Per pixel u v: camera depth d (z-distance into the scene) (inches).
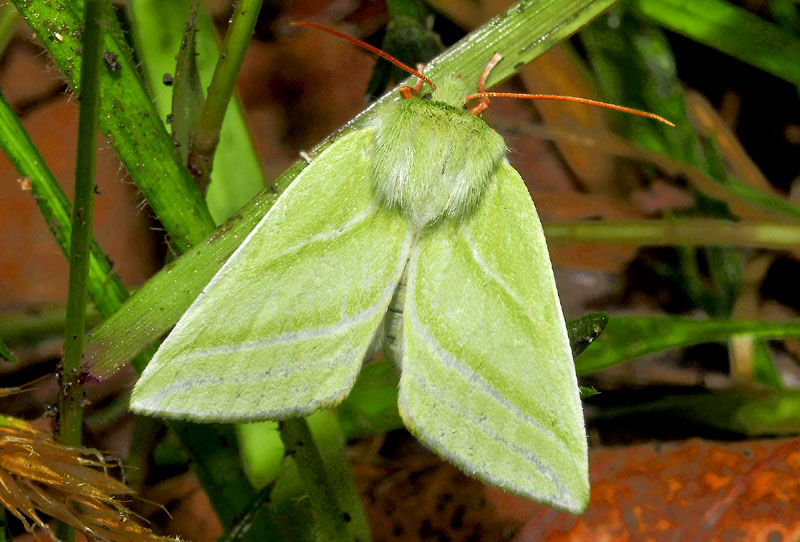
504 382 5.4
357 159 5.4
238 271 5.3
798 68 6.3
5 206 6.4
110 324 5.4
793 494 5.9
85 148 5.1
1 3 6.2
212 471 5.8
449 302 5.4
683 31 6.3
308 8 6.8
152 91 5.8
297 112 6.8
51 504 5.3
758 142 6.8
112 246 6.5
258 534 5.8
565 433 5.3
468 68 5.5
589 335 5.5
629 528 5.9
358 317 5.4
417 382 5.4
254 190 5.9
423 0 6.6
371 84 6.1
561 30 5.5
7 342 6.4
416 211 5.4
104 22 5.0
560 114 6.6
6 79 6.6
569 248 6.6
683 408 6.3
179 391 5.2
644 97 6.6
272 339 5.3
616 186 6.7
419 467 6.2
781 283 6.6
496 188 5.5
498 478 5.3
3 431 5.3
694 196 6.6
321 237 5.4
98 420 6.4
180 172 5.5
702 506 5.9
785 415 6.2
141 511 6.2
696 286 6.6
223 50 5.4
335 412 5.9
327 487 5.7
